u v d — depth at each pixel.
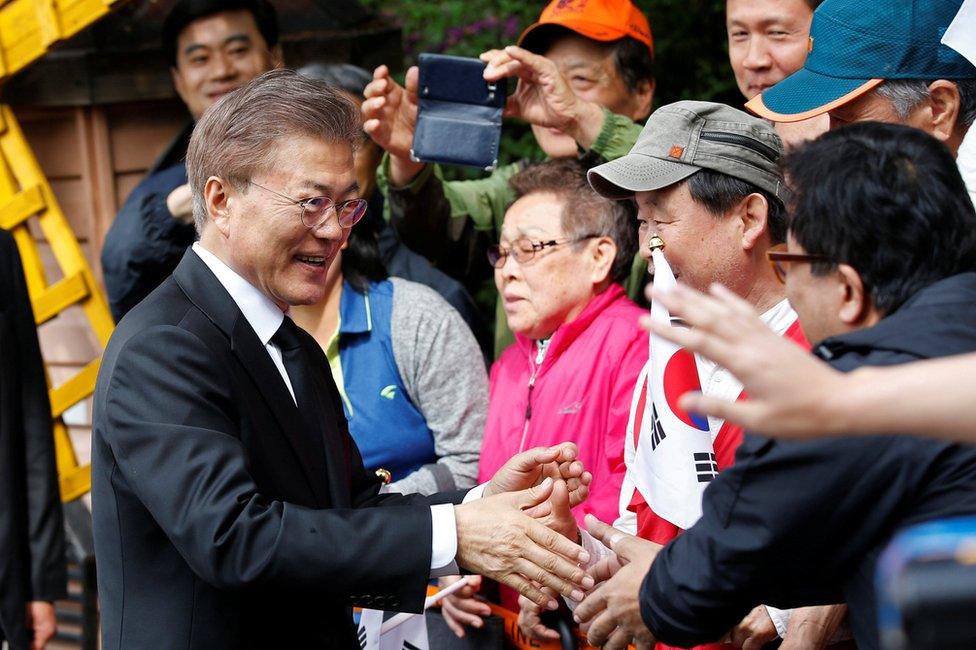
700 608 1.90
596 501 2.89
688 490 2.37
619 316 3.00
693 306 1.30
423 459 3.27
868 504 1.71
